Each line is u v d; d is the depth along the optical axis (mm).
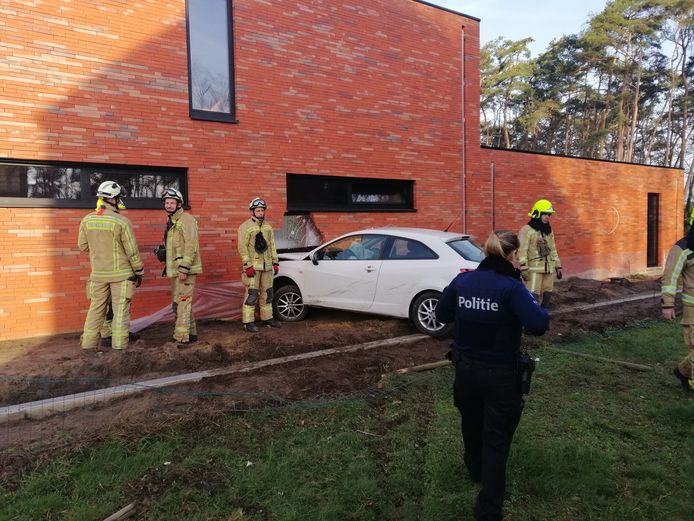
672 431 4211
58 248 6969
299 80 9086
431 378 5328
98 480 3301
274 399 4695
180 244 6270
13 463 3508
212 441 3906
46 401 4473
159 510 3025
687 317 5020
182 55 7855
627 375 5668
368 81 10023
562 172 14070
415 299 7121
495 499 2783
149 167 7723
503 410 2861
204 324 7875
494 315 2867
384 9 10203
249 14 8500
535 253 7656
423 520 2988
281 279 8164
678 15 36344
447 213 11477
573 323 7992
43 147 6801
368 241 7629
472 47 11742
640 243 16703
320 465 3600
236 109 8430
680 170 18047
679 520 3004
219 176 8281
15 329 6680
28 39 6652
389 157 10406
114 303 5793
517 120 44438
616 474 3520
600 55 38812
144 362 5430
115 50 7293
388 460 3732
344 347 6527
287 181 9250
